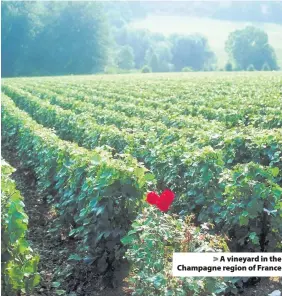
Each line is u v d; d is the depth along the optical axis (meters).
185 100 23.55
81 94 30.75
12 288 6.34
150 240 5.57
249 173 7.32
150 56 94.75
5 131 21.50
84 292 7.64
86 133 14.24
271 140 9.80
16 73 95.00
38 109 23.39
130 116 19.12
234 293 6.75
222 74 61.75
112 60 98.69
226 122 15.92
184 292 5.08
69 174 9.45
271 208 7.08
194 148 9.60
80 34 96.12
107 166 7.37
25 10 95.25
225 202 7.41
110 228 7.31
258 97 22.08
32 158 14.30
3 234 6.19
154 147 10.46
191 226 5.91
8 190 6.61
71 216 9.34
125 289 7.37
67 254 8.97
